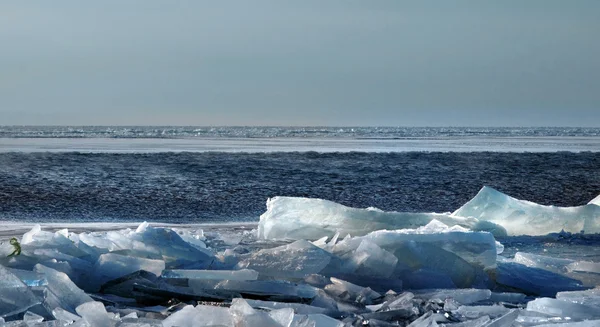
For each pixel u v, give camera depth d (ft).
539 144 342.23
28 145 258.16
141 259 35.35
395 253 39.14
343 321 29.17
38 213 76.38
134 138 395.14
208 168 140.97
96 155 178.81
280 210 55.52
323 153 205.16
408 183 116.98
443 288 37.50
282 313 26.43
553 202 97.19
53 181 110.63
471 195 101.86
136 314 28.37
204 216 76.69
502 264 41.93
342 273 37.24
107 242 38.83
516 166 162.61
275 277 36.63
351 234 53.83
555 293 37.88
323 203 55.36
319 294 33.12
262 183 112.88
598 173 146.41
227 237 54.65
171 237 39.86
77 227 63.41
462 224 57.47
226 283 33.76
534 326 27.14
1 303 26.68
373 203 91.56
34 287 28.73
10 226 64.03
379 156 192.03
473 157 193.36
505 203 62.18
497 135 619.26
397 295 34.09
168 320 26.22
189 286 34.09
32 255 34.50
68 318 26.71
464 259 39.52
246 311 25.70
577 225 60.23
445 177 129.70
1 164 143.43
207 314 26.37
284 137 466.70
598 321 26.55
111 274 34.40
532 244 54.75
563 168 158.81
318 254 37.60
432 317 29.40
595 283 39.65
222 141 343.87
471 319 30.01
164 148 237.86
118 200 88.99
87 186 104.17
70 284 30.32
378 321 28.84
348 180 120.37
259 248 49.60
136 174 124.98
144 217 74.74
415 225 55.06
